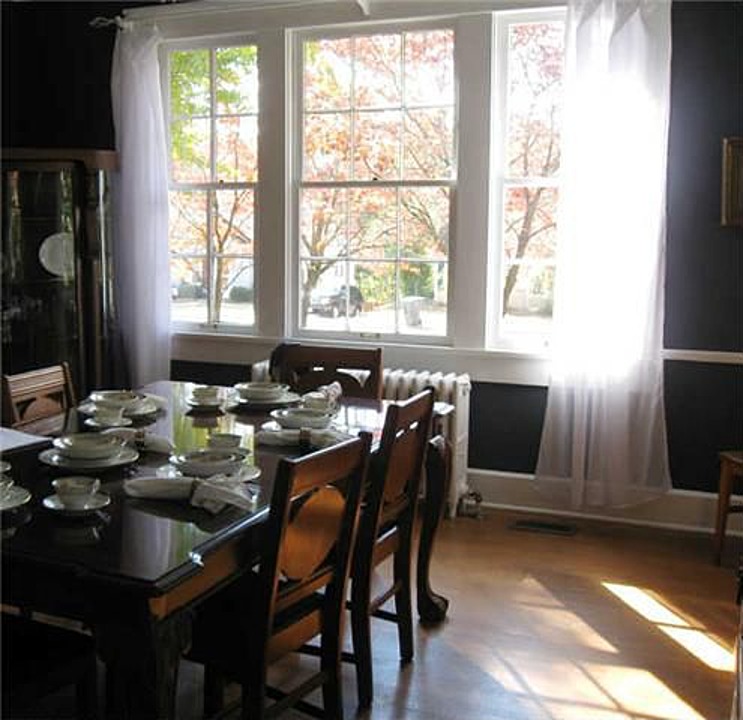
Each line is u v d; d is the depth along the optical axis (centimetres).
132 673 160
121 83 467
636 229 381
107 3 481
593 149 382
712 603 318
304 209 458
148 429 267
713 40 379
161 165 472
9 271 454
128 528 179
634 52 375
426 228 435
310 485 188
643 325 385
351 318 455
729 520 393
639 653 279
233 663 197
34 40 501
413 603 314
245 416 287
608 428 390
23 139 514
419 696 252
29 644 187
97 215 465
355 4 428
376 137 440
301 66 450
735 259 384
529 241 420
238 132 469
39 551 165
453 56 420
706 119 382
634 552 369
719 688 258
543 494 411
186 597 168
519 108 414
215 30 456
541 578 340
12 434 253
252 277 475
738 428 390
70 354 469
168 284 481
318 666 270
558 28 405
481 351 422
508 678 263
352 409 301
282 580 204
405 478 256
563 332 395
